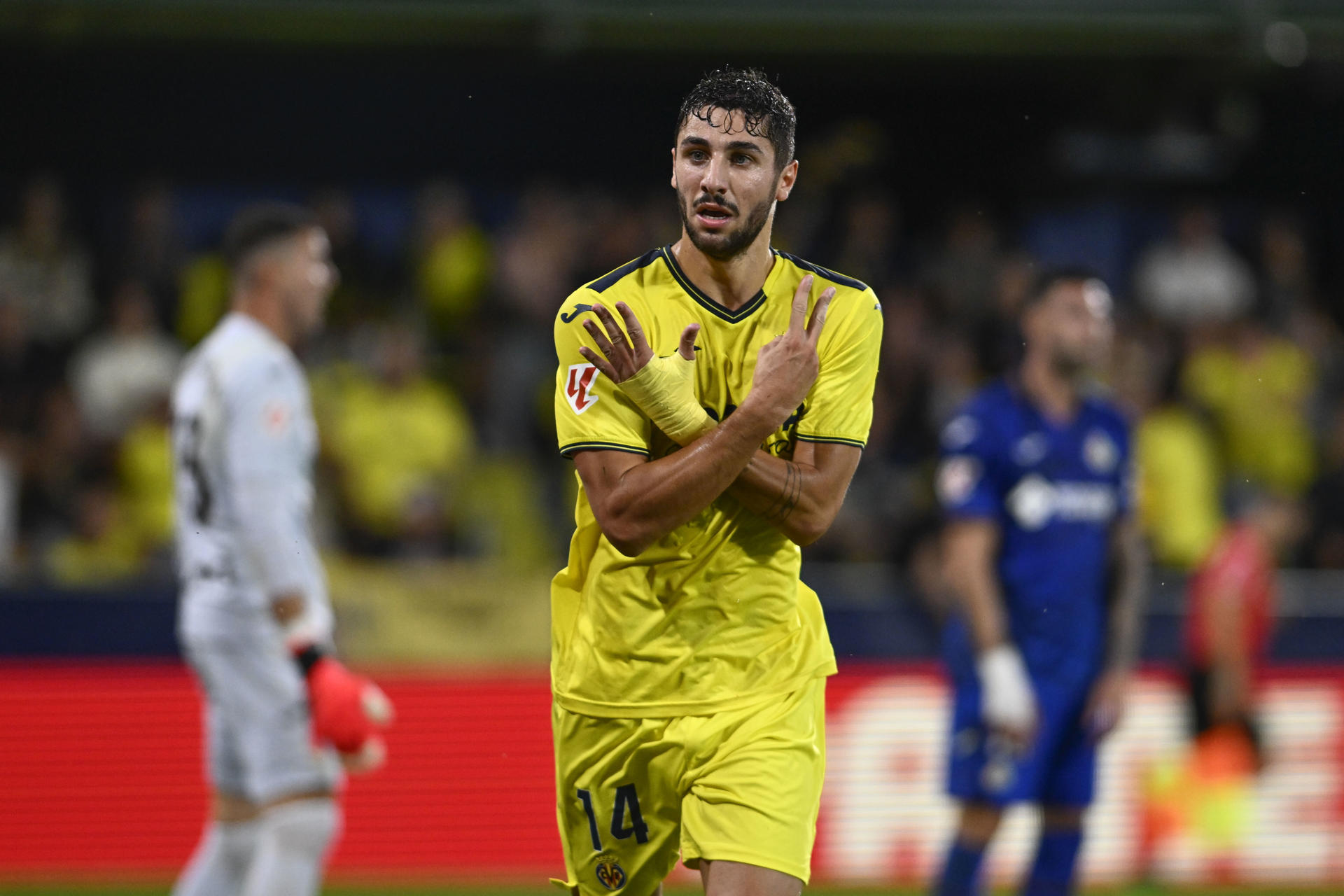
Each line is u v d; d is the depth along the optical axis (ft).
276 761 52.29
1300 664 92.07
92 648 84.79
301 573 51.88
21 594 84.28
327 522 105.60
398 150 139.85
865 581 104.17
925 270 131.34
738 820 37.93
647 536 36.29
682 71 130.52
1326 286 145.79
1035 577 67.05
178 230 136.36
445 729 87.71
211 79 135.23
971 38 114.93
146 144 135.54
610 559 39.27
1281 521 104.99
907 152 142.92
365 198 139.95
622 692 39.19
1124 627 69.05
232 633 52.54
